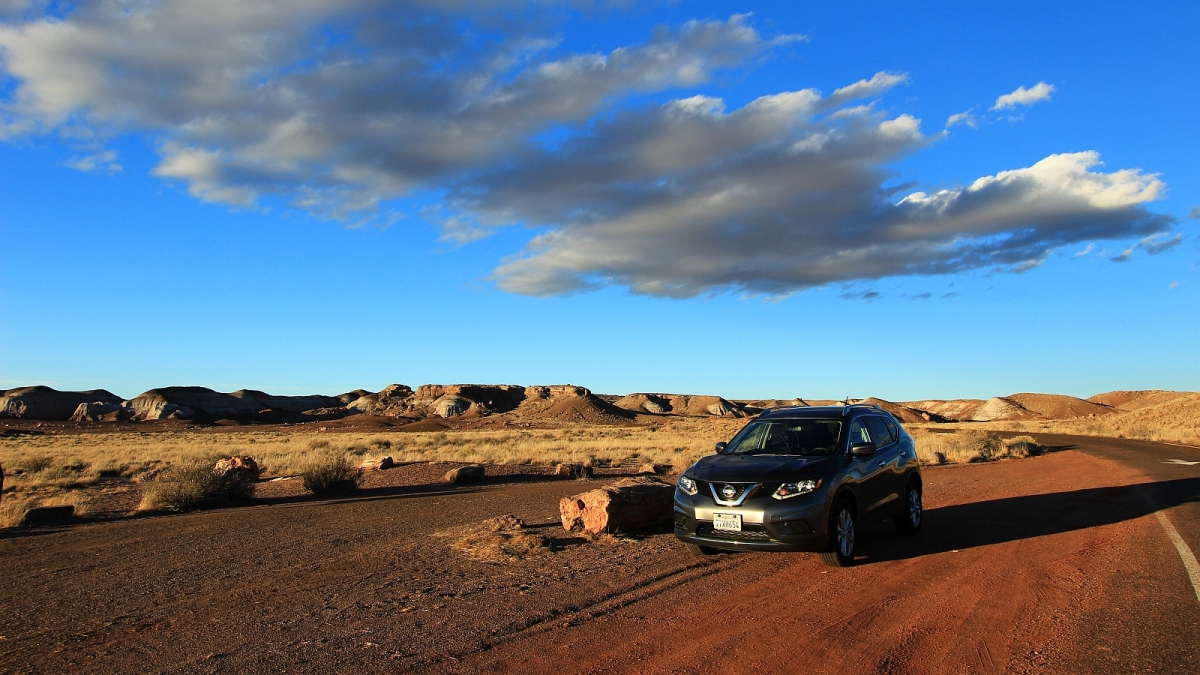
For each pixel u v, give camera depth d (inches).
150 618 259.0
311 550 388.8
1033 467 847.7
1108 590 266.7
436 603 264.4
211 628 242.2
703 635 219.5
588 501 408.5
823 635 218.2
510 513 510.3
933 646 207.2
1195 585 272.4
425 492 727.7
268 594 289.0
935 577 292.0
